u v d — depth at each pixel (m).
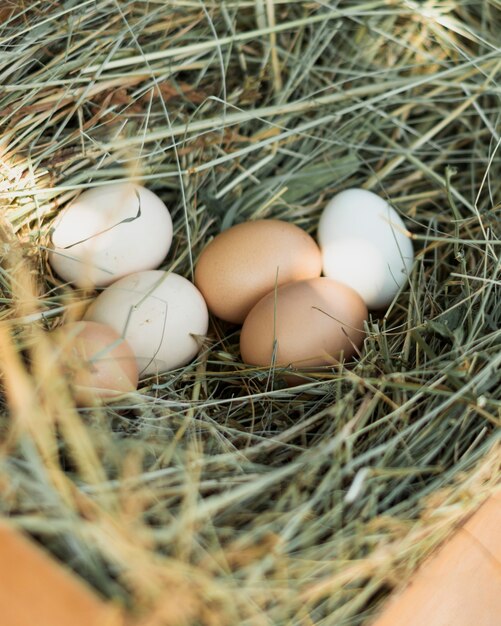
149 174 0.46
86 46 0.46
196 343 0.42
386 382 0.38
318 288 0.41
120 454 0.35
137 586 0.31
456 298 0.42
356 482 0.34
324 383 0.40
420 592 0.34
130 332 0.40
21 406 0.33
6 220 0.42
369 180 0.48
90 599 0.28
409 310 0.42
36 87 0.44
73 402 0.36
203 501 0.34
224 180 0.48
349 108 0.48
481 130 0.49
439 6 0.50
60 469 0.34
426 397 0.38
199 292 0.43
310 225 0.48
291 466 0.35
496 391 0.38
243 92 0.49
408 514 0.34
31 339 0.39
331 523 0.34
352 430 0.37
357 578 0.34
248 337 0.41
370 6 0.49
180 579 0.31
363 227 0.43
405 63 0.51
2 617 0.30
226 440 0.38
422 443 0.37
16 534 0.30
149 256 0.43
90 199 0.43
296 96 0.50
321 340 0.41
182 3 0.48
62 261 0.43
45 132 0.46
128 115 0.46
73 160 0.45
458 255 0.42
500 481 0.36
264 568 0.32
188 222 0.46
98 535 0.31
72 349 0.37
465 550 0.35
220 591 0.31
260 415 0.41
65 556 0.32
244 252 0.42
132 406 0.38
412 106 0.50
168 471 0.35
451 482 0.35
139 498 0.33
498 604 0.36
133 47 0.47
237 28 0.50
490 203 0.47
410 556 0.34
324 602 0.33
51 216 0.44
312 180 0.48
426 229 0.47
